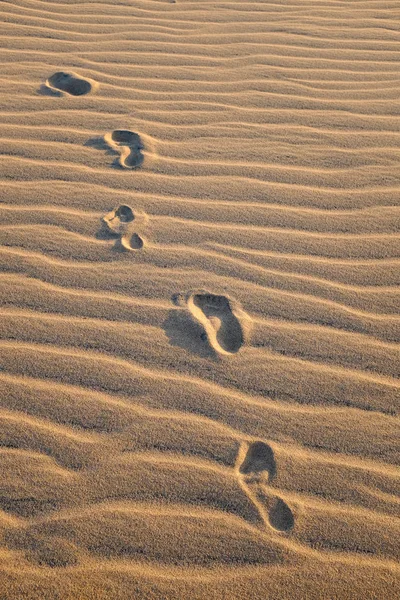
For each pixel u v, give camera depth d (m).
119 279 2.58
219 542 1.82
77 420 2.10
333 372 2.26
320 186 3.04
